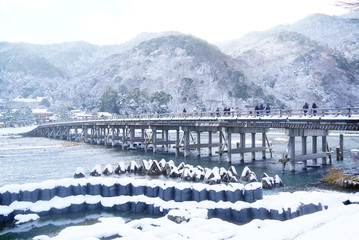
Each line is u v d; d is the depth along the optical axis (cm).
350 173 2720
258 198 1930
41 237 1428
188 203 1948
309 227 961
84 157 4800
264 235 889
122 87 19438
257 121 3328
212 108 17150
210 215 1820
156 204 1988
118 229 1330
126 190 2192
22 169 3753
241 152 3934
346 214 1107
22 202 2008
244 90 18238
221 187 1978
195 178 2780
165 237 1252
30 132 10469
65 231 1333
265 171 3272
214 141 7244
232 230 1234
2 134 9994
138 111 14650
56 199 2100
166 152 5309
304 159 3186
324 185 2520
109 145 6750
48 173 3472
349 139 7331
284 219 1672
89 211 2083
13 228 1791
